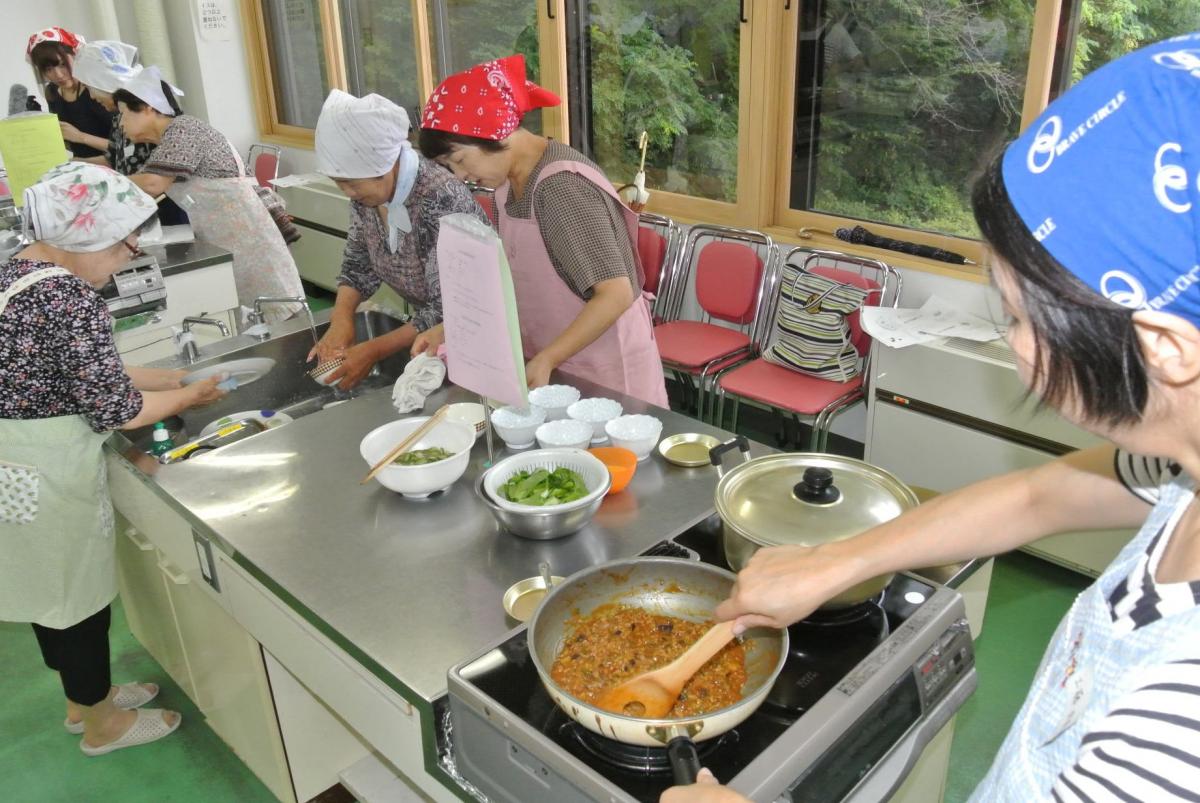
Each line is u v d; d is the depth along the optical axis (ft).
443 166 6.14
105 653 6.53
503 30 14.24
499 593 4.04
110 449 5.82
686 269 11.98
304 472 5.20
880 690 3.13
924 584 3.65
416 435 4.94
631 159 13.30
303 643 4.37
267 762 6.09
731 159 11.96
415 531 4.56
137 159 11.52
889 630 3.41
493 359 4.40
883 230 10.77
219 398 6.38
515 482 4.56
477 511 4.73
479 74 5.75
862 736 3.05
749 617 3.04
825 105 10.91
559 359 5.73
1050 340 1.57
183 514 4.97
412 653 3.67
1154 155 1.42
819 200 11.42
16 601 5.94
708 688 3.16
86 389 5.31
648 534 4.45
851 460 3.96
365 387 7.32
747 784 2.71
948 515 2.95
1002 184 1.60
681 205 12.67
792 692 3.13
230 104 18.81
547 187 5.98
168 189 10.84
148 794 6.66
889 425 9.23
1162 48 1.53
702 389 10.57
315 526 4.64
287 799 6.11
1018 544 2.89
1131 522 2.62
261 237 11.23
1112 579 2.04
